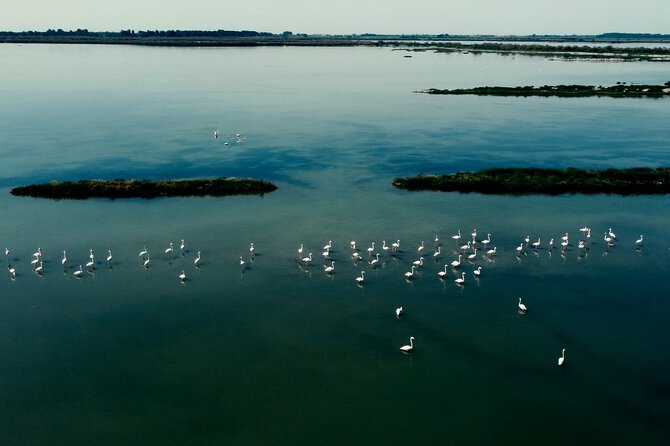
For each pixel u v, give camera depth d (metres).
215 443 38.78
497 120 143.88
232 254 66.06
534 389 43.72
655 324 51.78
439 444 38.66
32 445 38.66
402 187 90.00
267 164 103.06
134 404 42.41
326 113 156.00
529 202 83.94
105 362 47.06
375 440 39.00
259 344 49.34
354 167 101.31
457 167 100.19
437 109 162.38
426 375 45.38
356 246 68.12
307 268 62.75
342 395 43.28
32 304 55.62
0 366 46.47
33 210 79.75
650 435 39.22
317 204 82.81
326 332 51.03
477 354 47.81
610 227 73.69
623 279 60.06
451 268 62.91
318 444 38.69
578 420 40.62
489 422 40.59
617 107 161.62
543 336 50.25
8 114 150.12
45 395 43.31
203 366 46.53
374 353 48.06
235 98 185.50
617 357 47.25
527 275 61.19
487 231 72.69
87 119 144.25
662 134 123.94
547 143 117.38
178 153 110.19
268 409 41.88
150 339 50.06
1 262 63.91
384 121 143.88
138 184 87.94
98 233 71.88
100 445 38.62
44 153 109.00
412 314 53.78
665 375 45.06
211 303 55.75
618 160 102.81
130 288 58.62
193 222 75.75
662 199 84.50
